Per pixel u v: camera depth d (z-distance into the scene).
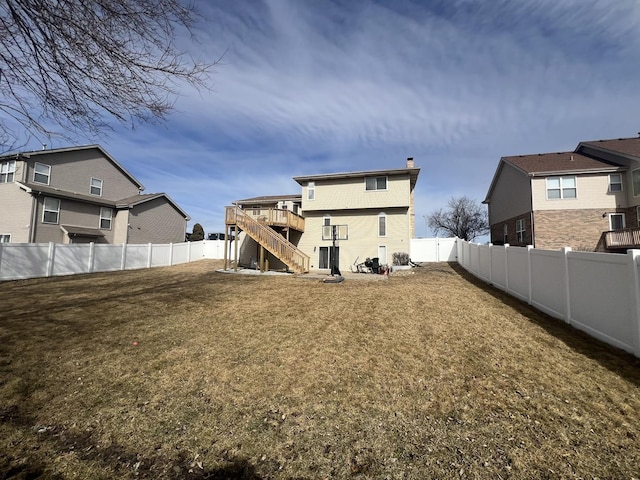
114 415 3.33
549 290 6.82
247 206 24.59
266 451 2.79
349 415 3.34
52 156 19.47
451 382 3.96
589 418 3.09
